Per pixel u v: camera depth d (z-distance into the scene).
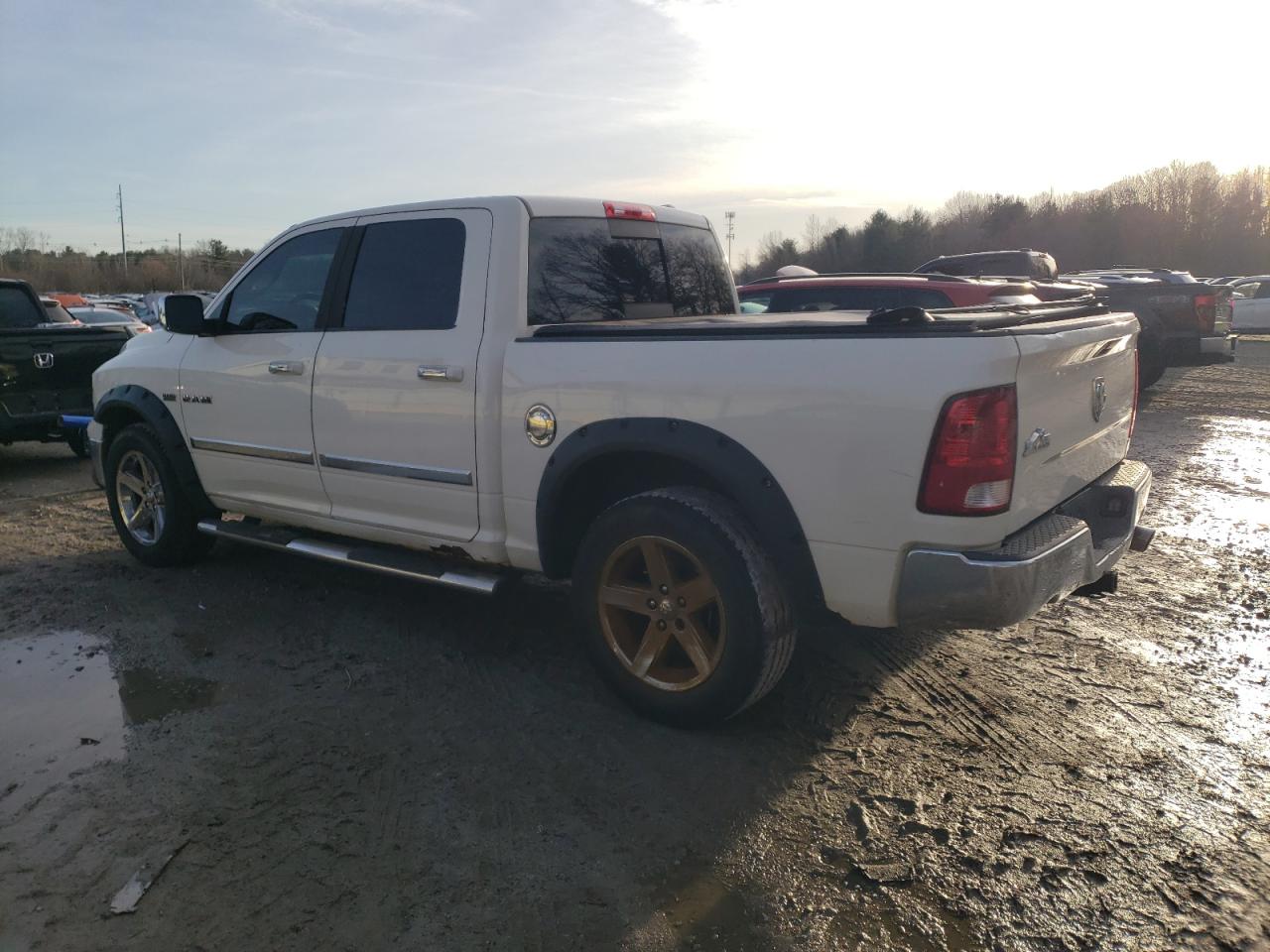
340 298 4.49
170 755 3.46
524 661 4.27
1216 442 9.41
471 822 3.03
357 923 2.57
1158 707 3.78
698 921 2.58
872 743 3.51
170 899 2.67
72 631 4.65
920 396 2.93
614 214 4.53
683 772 3.32
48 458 9.79
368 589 5.25
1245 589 5.14
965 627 3.07
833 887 2.72
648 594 3.56
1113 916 2.59
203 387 5.05
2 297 9.26
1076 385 3.43
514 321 3.94
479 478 4.00
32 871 2.79
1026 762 3.37
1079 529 3.22
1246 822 3.01
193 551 5.59
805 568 3.26
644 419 3.49
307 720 3.72
